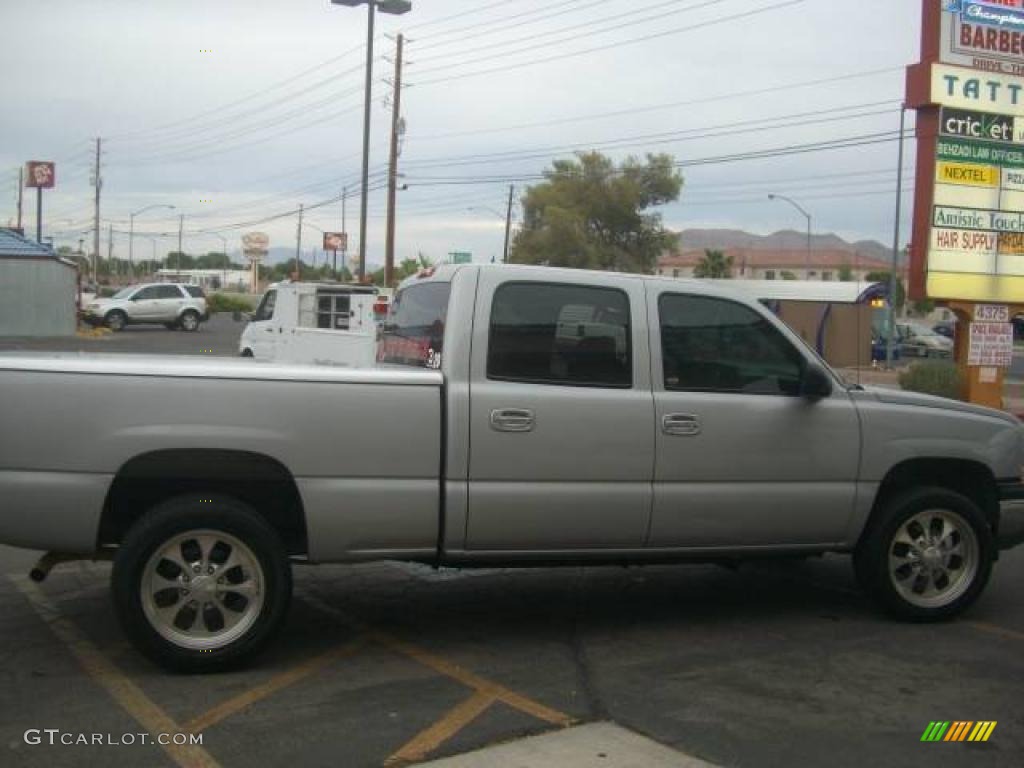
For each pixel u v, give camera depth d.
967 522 6.14
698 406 5.59
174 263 173.38
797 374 5.92
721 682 5.04
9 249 37.62
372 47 33.53
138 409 4.79
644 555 5.61
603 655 5.44
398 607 6.34
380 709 4.57
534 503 5.27
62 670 5.01
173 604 4.92
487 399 5.20
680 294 5.73
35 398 4.71
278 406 4.93
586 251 70.75
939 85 16.75
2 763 3.94
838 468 5.89
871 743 4.30
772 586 7.03
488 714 4.54
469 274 5.37
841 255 127.25
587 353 5.48
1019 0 17.09
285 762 4.00
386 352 6.39
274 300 21.95
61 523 4.75
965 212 17.20
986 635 5.92
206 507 4.88
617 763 4.04
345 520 5.04
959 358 18.39
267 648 5.25
